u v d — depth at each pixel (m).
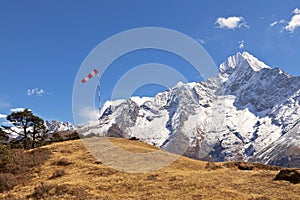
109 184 23.38
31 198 21.70
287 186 21.52
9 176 26.73
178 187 22.19
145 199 20.06
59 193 21.89
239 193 20.61
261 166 31.69
